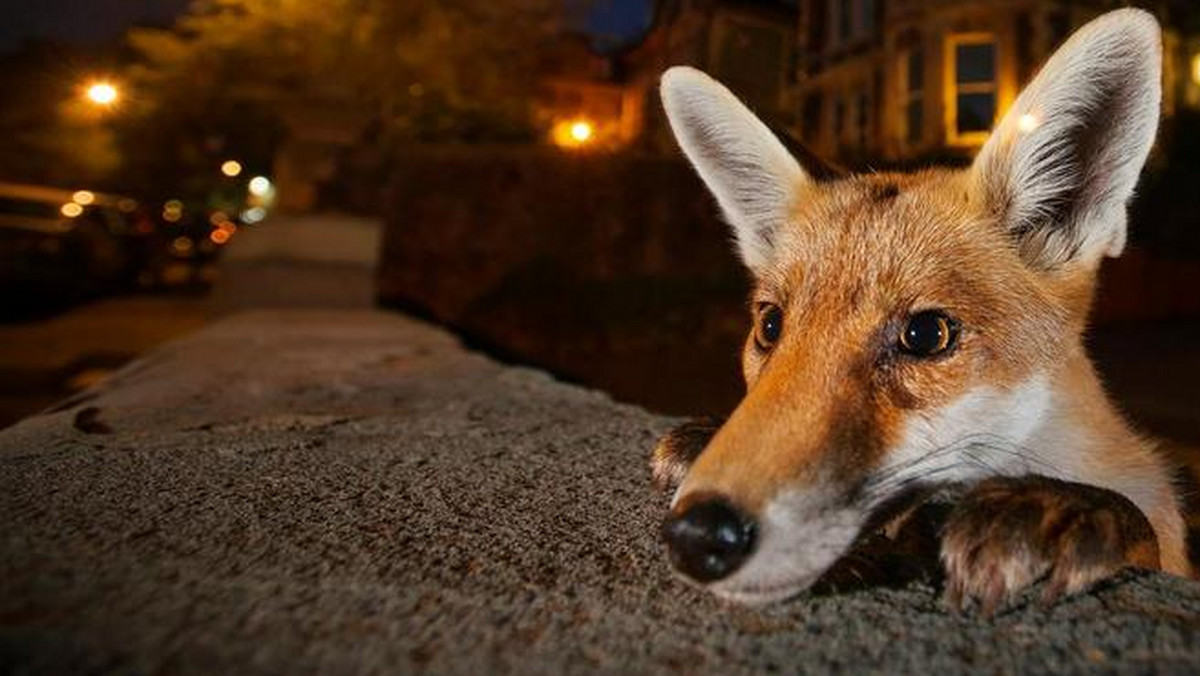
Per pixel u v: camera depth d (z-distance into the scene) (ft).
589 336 4.56
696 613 0.59
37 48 6.20
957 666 0.51
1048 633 0.56
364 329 3.06
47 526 0.71
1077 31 0.89
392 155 5.04
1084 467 0.88
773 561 0.60
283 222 4.12
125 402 1.46
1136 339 4.35
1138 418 2.39
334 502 0.84
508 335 4.73
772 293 0.94
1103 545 0.63
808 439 0.67
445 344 2.58
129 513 0.76
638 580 0.65
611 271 5.08
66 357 3.50
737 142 1.11
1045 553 0.62
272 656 0.48
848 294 0.83
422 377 1.85
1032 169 0.92
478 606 0.58
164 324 4.67
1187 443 2.04
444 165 5.08
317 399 1.54
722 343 4.66
